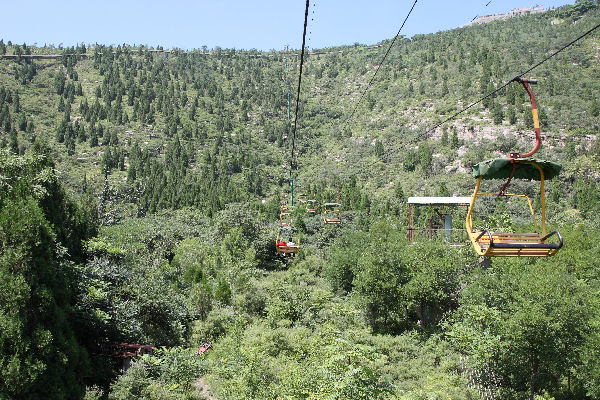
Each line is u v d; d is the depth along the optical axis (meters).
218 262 46.34
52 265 17.02
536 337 19.31
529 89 7.61
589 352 19.06
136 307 23.69
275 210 82.50
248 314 32.25
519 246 7.04
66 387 15.59
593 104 96.25
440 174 89.44
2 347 13.55
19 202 16.09
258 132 144.12
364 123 129.88
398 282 31.17
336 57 197.62
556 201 70.44
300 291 32.50
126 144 122.88
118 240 37.12
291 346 22.88
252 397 16.17
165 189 90.25
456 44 157.00
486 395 19.78
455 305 31.75
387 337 28.05
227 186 101.81
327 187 98.19
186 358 20.67
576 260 29.67
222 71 186.25
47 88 143.75
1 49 158.62
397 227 52.47
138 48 198.50
